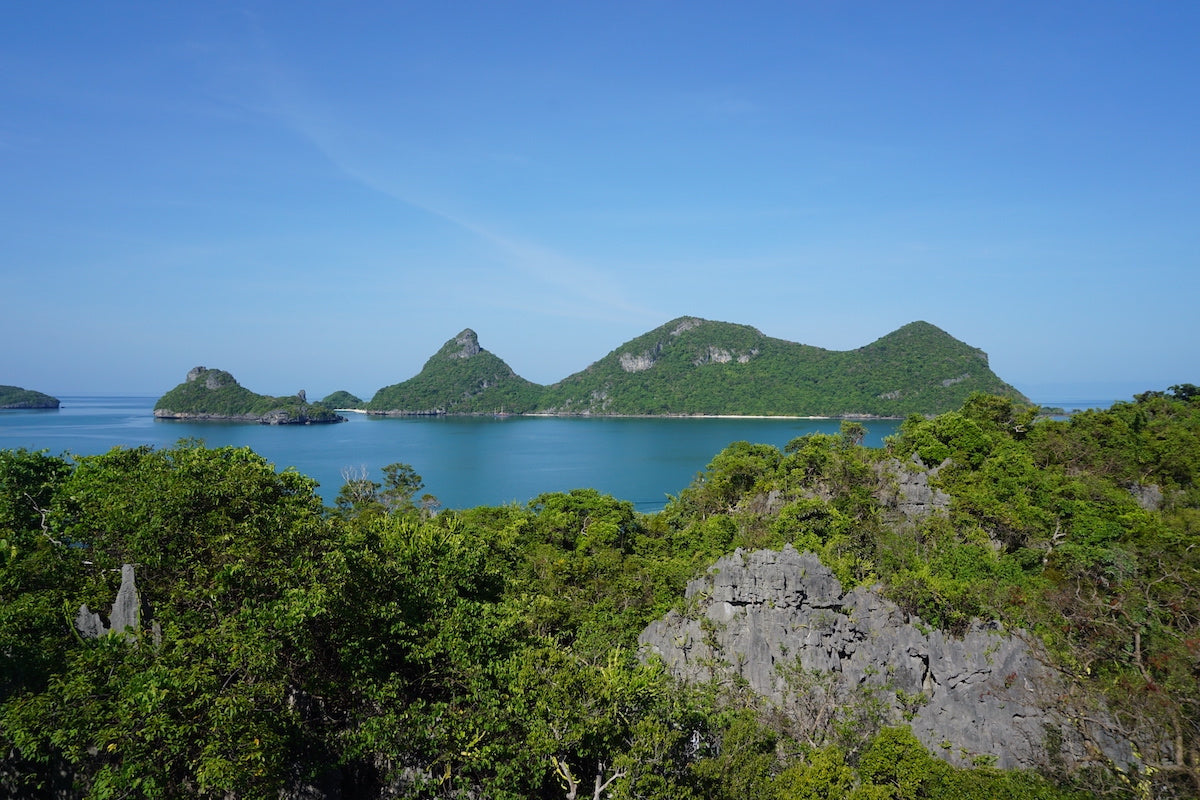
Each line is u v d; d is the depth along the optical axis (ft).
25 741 80.07
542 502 337.11
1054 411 347.97
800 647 146.61
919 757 109.29
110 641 89.86
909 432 272.72
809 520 203.00
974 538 194.80
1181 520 213.46
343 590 100.63
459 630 107.55
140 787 83.56
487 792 93.20
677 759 104.99
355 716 99.76
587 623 161.38
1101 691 127.85
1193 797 104.88
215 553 111.96
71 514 140.15
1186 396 377.91
